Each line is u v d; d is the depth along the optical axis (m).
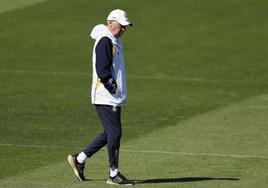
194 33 78.62
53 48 74.38
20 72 66.44
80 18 83.00
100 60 34.22
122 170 37.97
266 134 46.56
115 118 34.94
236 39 76.88
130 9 85.50
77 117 51.84
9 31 79.31
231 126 48.78
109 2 87.56
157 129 48.00
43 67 68.44
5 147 43.34
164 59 71.00
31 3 87.56
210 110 53.81
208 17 83.31
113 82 34.34
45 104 55.75
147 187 34.41
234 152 41.97
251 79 64.44
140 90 60.50
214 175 36.94
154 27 80.44
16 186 34.44
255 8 86.06
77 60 70.75
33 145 43.91
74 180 35.84
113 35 34.62
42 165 39.06
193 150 42.41
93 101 35.12
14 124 49.53
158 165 39.03
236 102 56.38
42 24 81.31
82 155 35.59
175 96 58.53
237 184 35.09
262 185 34.97
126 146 43.38
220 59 71.00
